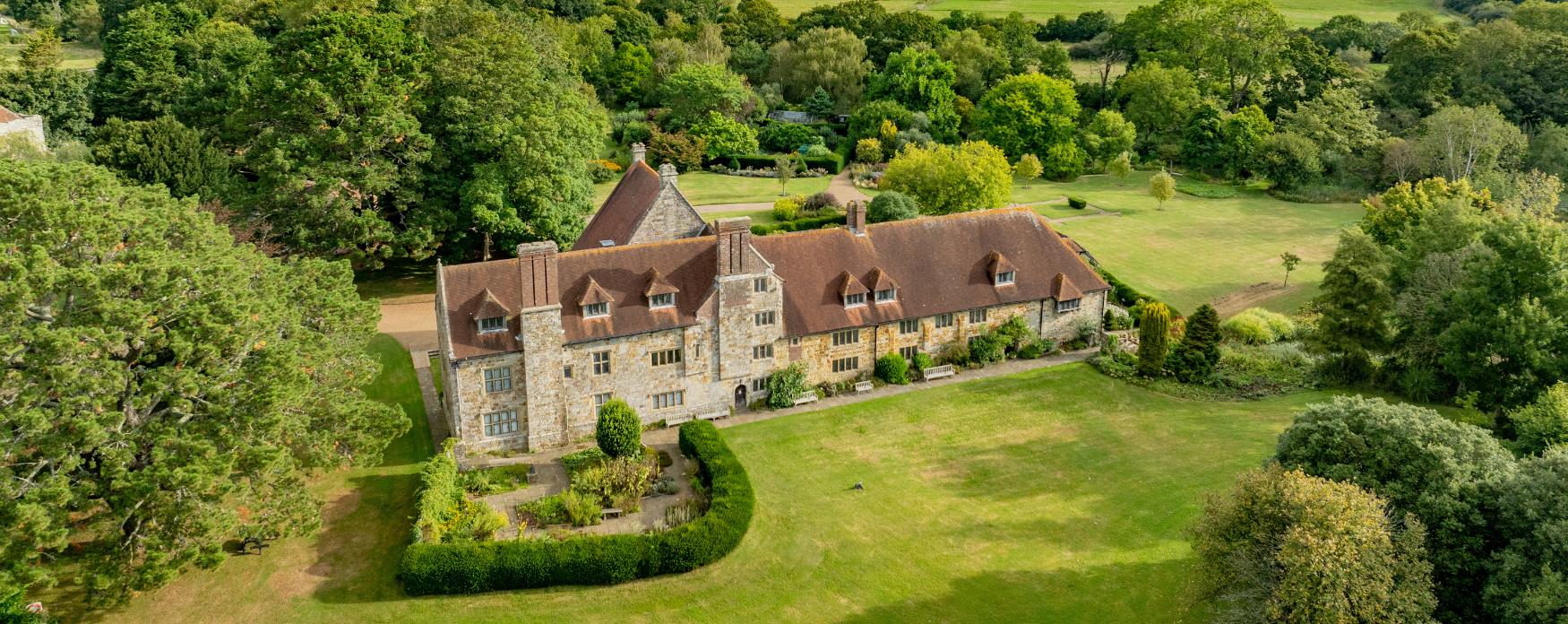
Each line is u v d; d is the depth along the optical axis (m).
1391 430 43.56
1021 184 141.00
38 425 39.06
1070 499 56.25
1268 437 63.38
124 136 84.06
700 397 65.50
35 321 43.94
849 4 186.12
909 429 64.50
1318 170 134.25
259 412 45.84
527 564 48.06
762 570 50.03
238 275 48.50
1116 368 72.94
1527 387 62.62
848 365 70.12
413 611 46.75
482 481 56.38
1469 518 40.00
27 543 40.31
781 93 167.50
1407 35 146.12
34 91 117.25
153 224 47.44
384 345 75.25
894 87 153.75
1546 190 96.06
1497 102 133.62
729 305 64.25
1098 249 109.75
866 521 54.09
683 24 186.12
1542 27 141.75
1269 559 39.94
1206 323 72.31
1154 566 49.78
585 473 56.41
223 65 112.44
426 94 87.00
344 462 51.72
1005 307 74.12
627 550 49.00
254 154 82.00
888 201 100.12
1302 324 85.38
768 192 129.25
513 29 114.19
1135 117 155.88
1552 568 37.00
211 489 43.00
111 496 42.59
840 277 69.38
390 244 85.19
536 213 85.25
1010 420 65.81
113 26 181.88
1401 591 37.09
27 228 43.62
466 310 59.69
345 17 81.88
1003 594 47.88
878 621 46.22
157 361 50.34
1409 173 130.75
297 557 50.19
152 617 45.56
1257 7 154.75
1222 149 141.12
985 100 151.25
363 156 81.88
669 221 71.50
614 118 149.88
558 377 60.88
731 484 55.12
